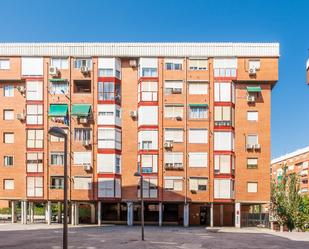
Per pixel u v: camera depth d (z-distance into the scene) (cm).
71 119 4544
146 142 4528
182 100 4562
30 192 4503
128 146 4591
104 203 5081
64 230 1263
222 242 2742
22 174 4566
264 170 4516
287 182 4784
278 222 4400
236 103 4616
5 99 4662
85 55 4606
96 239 2855
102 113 4550
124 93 4662
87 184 4472
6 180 4572
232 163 4484
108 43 4625
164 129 4531
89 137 4538
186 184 4459
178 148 4512
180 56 4600
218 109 4534
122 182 4544
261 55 4572
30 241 2698
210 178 4462
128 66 4691
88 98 4578
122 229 3891
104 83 4581
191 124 4534
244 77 4566
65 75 4600
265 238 3078
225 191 4434
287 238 3100
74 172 4484
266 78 4550
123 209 5134
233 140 4541
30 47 4628
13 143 4612
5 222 4803
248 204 4794
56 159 4528
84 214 5072
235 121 4591
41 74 4612
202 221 4962
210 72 4581
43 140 4538
